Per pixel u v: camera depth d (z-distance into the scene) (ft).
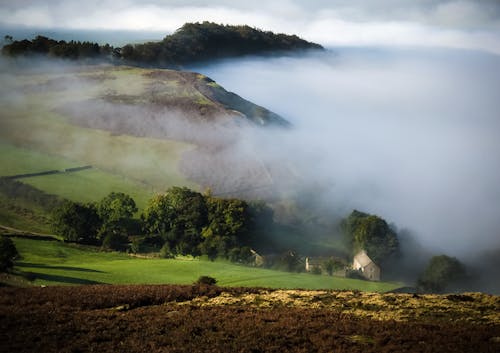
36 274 226.58
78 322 139.95
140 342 127.85
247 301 167.02
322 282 295.28
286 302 165.48
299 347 126.41
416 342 127.75
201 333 133.90
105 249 364.38
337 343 127.95
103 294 167.53
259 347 125.49
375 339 130.00
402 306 161.07
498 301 166.09
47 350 122.21
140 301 163.43
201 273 277.23
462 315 152.46
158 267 287.69
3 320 139.13
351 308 160.45
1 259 208.23
